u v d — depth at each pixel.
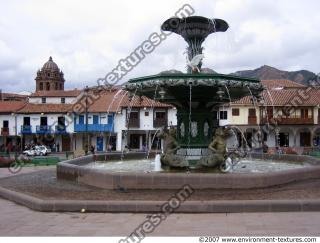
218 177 10.66
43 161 26.56
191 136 14.66
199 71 14.38
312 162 16.03
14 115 55.00
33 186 12.78
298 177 11.75
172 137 13.67
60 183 13.28
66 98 58.22
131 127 51.94
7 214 9.27
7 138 55.62
